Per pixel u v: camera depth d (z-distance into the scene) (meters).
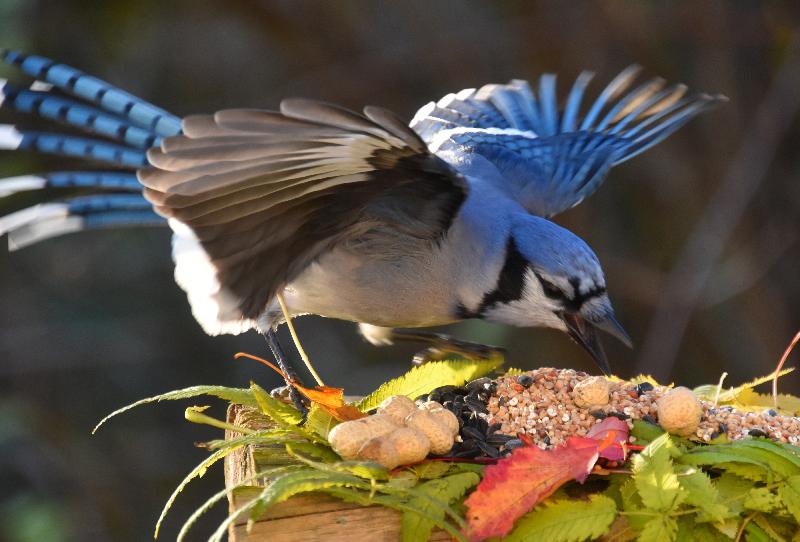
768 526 5.16
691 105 9.14
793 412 6.49
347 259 6.71
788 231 14.58
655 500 4.97
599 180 8.53
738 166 13.73
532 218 7.10
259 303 6.18
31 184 7.14
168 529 15.09
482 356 7.59
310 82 15.20
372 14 15.80
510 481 5.02
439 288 6.90
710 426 5.67
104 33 14.39
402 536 4.93
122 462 15.36
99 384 15.90
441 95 15.29
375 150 5.53
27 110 7.07
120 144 7.16
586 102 14.61
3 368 15.63
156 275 16.22
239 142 5.23
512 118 9.31
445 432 5.37
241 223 5.89
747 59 14.53
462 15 15.84
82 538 14.59
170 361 16.16
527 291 6.95
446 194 6.36
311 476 4.83
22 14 13.21
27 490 14.60
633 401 5.82
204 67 16.52
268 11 14.81
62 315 15.98
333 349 16.16
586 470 5.09
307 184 5.77
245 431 5.50
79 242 16.06
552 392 5.91
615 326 6.94
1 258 15.97
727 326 15.41
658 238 15.58
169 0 14.79
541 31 14.63
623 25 14.46
